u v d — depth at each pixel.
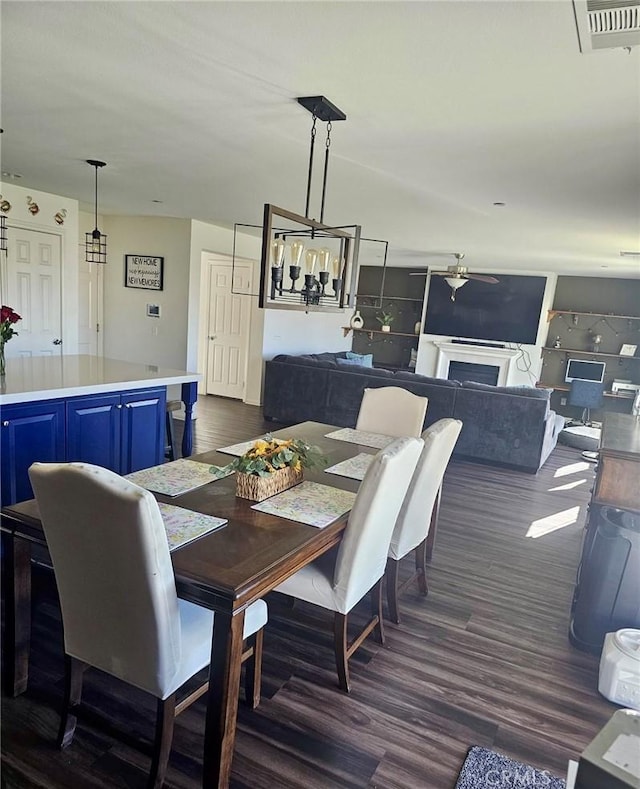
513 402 5.22
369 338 10.59
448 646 2.38
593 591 2.37
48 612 2.41
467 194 3.87
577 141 2.61
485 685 2.14
